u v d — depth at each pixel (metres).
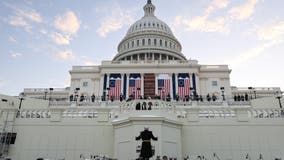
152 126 17.41
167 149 17.50
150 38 78.75
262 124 19.48
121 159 17.75
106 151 19.14
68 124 20.11
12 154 19.36
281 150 18.73
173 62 59.53
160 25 84.69
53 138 19.80
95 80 59.03
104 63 59.44
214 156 18.81
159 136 17.14
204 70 59.09
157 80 55.94
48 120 20.28
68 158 19.19
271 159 18.56
